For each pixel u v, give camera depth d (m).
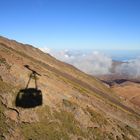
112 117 43.72
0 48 42.28
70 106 33.59
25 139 23.84
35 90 31.50
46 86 34.59
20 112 26.52
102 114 38.97
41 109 29.02
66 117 30.88
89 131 31.45
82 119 32.78
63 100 34.00
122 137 36.25
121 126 40.81
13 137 23.00
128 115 58.91
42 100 30.58
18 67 34.53
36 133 25.36
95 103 45.94
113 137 34.09
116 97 113.06
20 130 24.38
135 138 40.00
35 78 34.59
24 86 30.98
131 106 109.56
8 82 29.62
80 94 43.59
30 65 41.59
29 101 28.77
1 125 23.33
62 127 28.73
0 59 33.75
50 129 27.16
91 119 34.28
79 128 30.56
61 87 39.19
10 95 27.72
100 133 32.72
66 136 27.81
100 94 92.25
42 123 27.28
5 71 31.22
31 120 26.62
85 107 36.81
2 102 26.09
